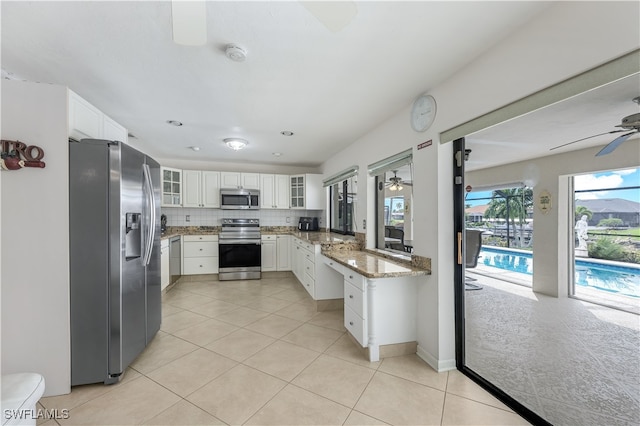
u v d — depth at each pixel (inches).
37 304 68.2
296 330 110.7
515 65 58.2
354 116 109.4
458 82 74.5
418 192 91.2
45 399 67.6
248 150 171.3
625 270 124.6
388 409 64.2
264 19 54.7
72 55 67.6
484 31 58.2
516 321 118.7
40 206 68.1
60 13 52.6
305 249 160.2
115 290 73.2
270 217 221.6
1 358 66.7
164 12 52.9
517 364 85.1
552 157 142.6
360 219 138.7
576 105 81.1
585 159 127.1
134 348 82.0
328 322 119.5
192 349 94.2
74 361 70.7
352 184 171.3
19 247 67.1
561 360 87.5
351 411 63.4
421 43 62.6
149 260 93.3
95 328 72.2
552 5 50.6
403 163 102.6
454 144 82.7
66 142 69.6
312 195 209.3
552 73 51.0
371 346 86.7
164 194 180.2
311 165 223.5
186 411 63.4
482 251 182.5
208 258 194.5
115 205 73.1
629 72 41.2
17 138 66.2
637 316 122.0
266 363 84.9
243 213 215.3
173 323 117.6
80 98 75.8
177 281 182.5
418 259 90.7
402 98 92.3
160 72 76.2
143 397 68.4
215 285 182.5
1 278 66.4
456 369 82.0
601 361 87.0
